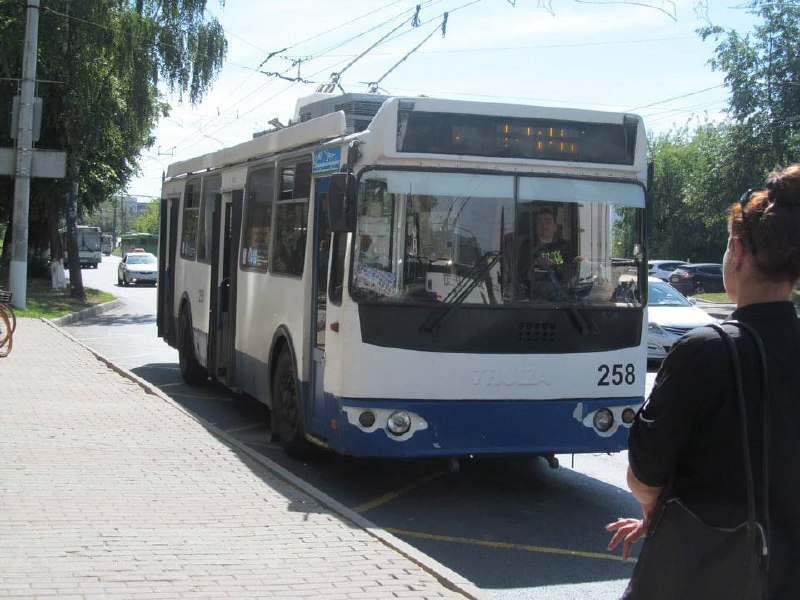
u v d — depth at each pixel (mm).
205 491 6848
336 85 12914
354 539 5781
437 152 7328
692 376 2512
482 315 7320
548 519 7254
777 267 2512
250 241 10305
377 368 7160
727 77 41469
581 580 5797
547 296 7473
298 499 6699
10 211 35875
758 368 2477
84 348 16203
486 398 7309
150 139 35688
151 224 128500
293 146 9039
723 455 2494
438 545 6516
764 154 41531
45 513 6129
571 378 7504
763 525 2441
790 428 2463
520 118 7508
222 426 10703
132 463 7656
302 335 8344
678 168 65375
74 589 4746
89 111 29250
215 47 29938
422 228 7285
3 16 27734
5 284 33438
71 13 28297
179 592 4762
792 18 40156
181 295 13664
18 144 23391
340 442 7258
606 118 7719
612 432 7645
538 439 7430
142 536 5699
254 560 5320
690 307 17625
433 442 7227
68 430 8914
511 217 7434
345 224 7016
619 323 7672
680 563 2543
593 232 7652
